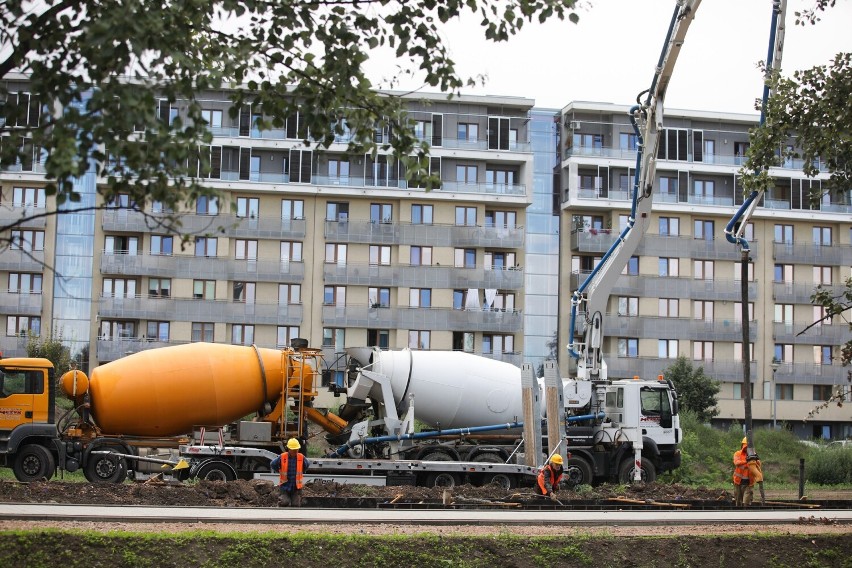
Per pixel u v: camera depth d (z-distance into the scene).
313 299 70.12
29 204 68.00
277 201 70.62
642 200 36.34
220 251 69.12
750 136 23.02
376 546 19.78
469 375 35.22
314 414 33.97
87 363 68.38
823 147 22.12
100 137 13.23
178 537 18.75
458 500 27.20
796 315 77.56
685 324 75.44
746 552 22.12
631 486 33.84
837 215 78.38
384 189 71.31
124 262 67.75
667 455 37.19
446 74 16.11
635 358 74.12
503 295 72.94
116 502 24.23
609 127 77.44
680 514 26.17
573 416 36.56
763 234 78.00
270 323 69.12
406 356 35.00
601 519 24.19
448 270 71.38
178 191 13.89
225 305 68.69
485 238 72.25
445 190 72.94
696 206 76.38
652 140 35.62
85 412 31.47
